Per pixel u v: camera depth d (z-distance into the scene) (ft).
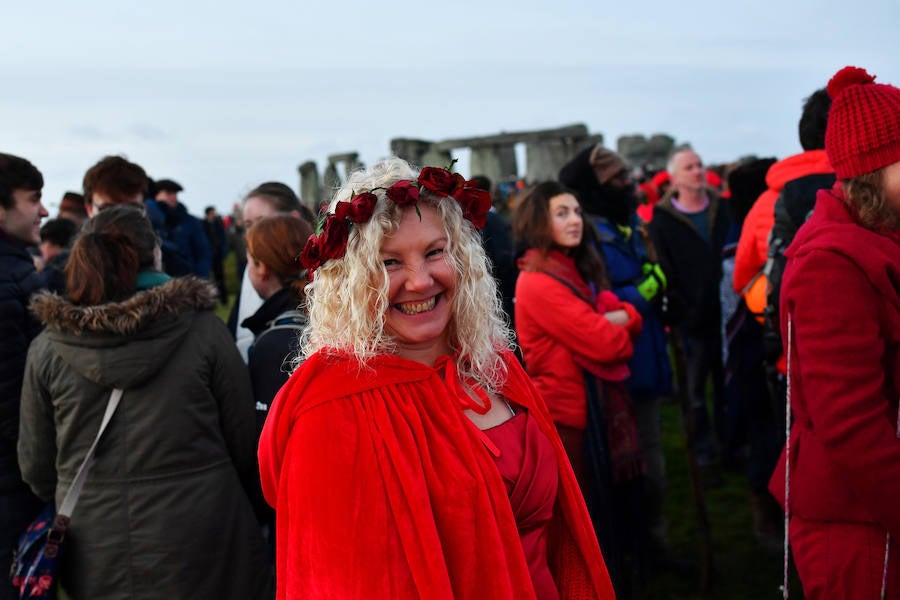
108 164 11.49
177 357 7.31
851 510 5.85
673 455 15.74
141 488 7.19
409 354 4.83
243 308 9.56
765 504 11.66
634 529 9.98
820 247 5.80
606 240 10.80
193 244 21.57
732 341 11.98
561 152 41.75
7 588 8.43
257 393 7.82
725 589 10.61
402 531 4.13
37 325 8.84
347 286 4.51
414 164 5.04
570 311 9.20
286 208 10.70
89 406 7.18
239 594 7.55
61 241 15.61
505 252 13.30
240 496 7.68
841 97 6.01
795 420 6.36
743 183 13.19
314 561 4.11
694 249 14.99
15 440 8.52
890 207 5.84
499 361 5.17
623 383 9.87
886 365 5.76
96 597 7.20
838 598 5.98
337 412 4.34
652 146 40.75
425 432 4.48
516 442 4.89
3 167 8.82
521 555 4.45
